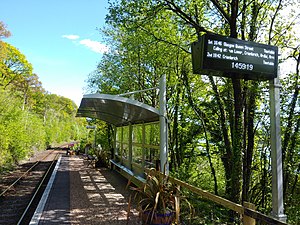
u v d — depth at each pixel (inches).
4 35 1019.3
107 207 239.3
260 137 285.9
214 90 317.7
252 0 253.1
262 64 151.9
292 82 248.1
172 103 393.7
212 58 143.0
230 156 290.7
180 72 371.2
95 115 500.7
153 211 145.5
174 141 379.9
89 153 988.6
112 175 450.0
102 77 656.4
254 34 283.1
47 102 2098.9
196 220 178.5
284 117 252.8
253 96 263.6
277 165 145.9
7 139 617.9
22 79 1392.7
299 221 244.4
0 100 636.7
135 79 509.4
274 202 144.8
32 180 472.7
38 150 1239.5
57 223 193.6
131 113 319.9
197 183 306.0
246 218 112.6
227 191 273.4
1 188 391.9
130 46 411.5
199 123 366.6
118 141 522.9
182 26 320.2
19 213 271.1
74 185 350.3
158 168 242.7
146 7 279.3
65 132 2294.5
